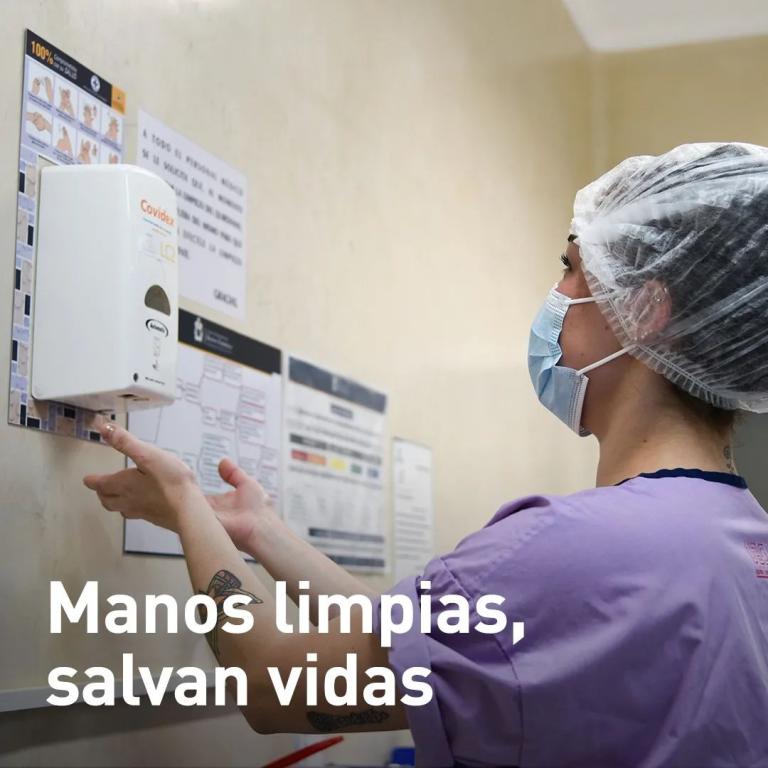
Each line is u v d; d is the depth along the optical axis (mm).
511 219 3283
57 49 1437
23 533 1320
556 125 3799
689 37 4254
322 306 2145
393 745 2305
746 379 1164
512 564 1039
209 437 1738
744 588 1078
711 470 1170
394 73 2568
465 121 2988
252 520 1457
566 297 1273
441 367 2701
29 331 1344
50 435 1378
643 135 4230
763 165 1183
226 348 1802
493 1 3295
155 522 1314
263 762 1817
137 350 1321
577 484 3654
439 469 2635
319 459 2088
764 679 1054
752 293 1125
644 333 1164
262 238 1941
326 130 2215
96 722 1439
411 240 2586
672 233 1162
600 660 996
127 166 1356
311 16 2188
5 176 1323
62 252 1350
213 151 1804
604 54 4324
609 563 1030
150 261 1359
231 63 1880
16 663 1299
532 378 1328
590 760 1014
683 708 999
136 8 1622
